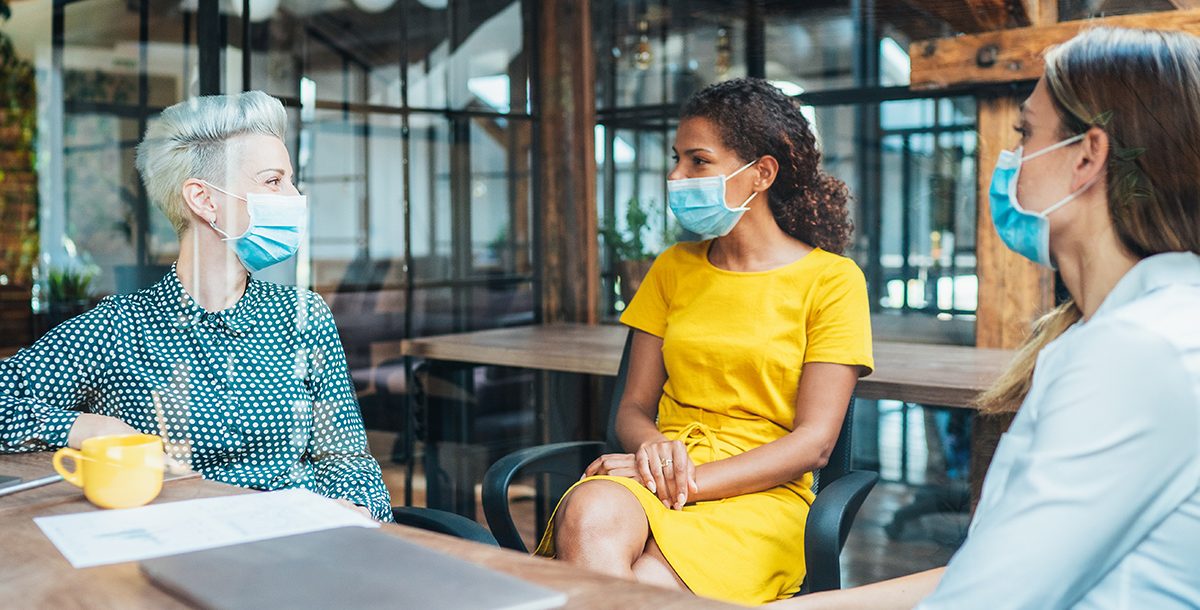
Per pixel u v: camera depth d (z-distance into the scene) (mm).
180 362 1388
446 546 823
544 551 1504
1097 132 768
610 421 1849
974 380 2004
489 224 4008
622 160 4035
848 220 1835
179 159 1447
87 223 3414
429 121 4105
